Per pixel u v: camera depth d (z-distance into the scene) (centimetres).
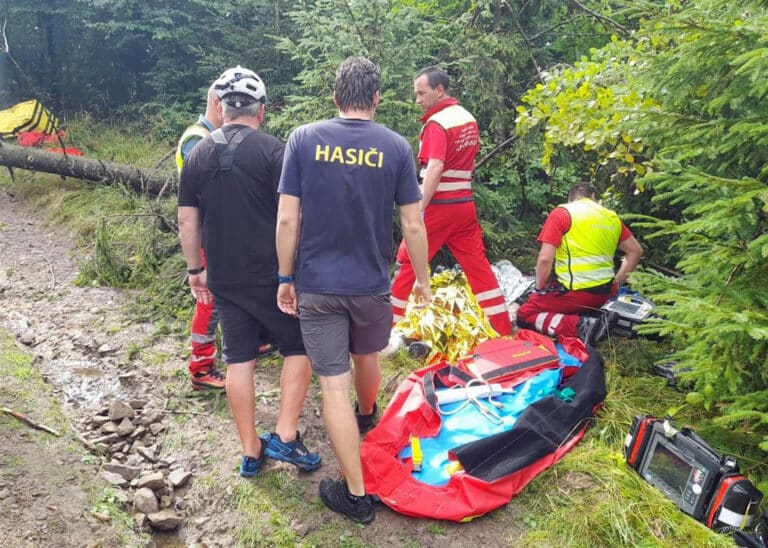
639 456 260
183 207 258
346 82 232
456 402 303
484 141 561
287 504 255
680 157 264
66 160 643
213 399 330
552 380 317
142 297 444
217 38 877
